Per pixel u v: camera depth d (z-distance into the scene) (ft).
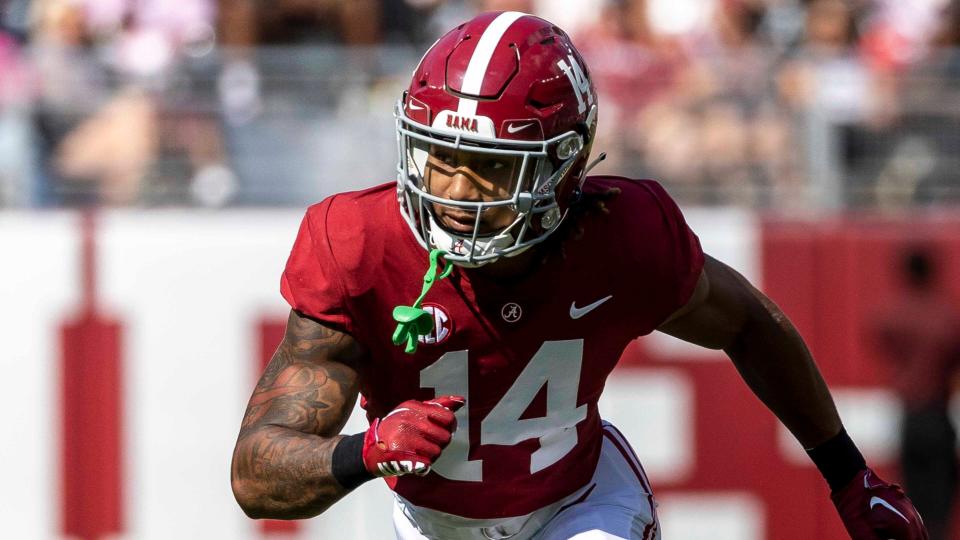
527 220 29.55
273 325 68.08
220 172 70.08
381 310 30.66
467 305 30.66
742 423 69.67
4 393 66.59
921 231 71.05
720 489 69.56
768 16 83.15
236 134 70.28
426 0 82.43
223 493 67.72
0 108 69.15
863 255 71.05
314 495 27.86
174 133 69.97
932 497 70.44
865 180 72.74
